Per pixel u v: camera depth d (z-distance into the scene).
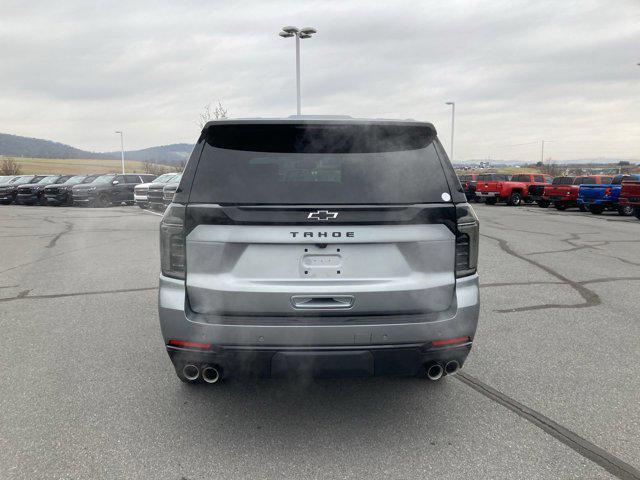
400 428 3.25
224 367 2.95
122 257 9.77
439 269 3.01
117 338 4.97
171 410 3.49
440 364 3.07
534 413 3.44
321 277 2.94
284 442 3.08
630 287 7.12
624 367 4.23
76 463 2.85
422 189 3.01
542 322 5.47
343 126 3.01
